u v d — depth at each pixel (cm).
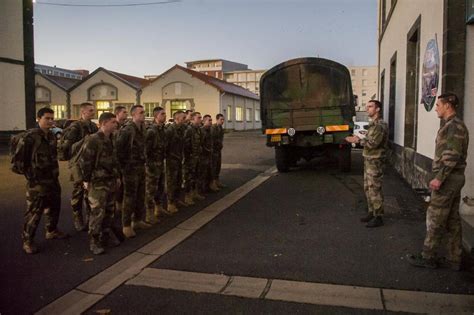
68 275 462
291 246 546
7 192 940
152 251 538
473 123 612
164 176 742
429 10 781
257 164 1489
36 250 535
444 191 443
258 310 375
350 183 1005
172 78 4253
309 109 1174
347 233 598
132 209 597
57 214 588
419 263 465
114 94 4394
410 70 1059
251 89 9550
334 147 1190
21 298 406
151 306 387
